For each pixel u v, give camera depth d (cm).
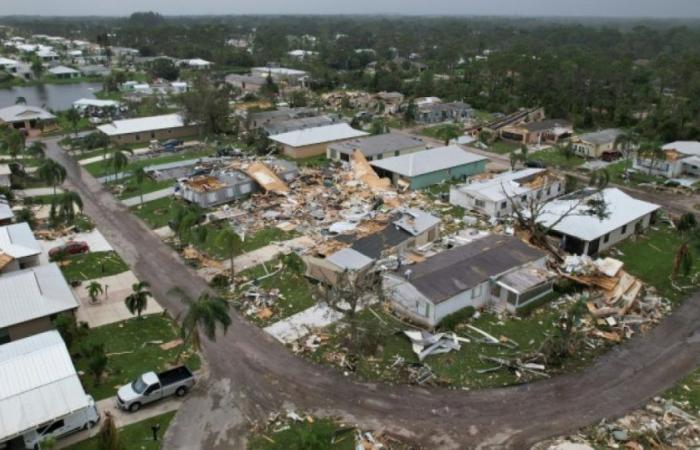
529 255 4994
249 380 3716
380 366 3862
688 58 14962
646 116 12500
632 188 8112
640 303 4691
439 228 6091
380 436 3216
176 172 8112
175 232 5969
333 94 15575
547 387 3672
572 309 4231
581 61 13712
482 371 3812
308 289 4897
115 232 6175
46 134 10831
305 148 9369
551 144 10831
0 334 3900
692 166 8531
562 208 6322
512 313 4538
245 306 4638
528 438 3216
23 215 6244
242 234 6062
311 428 3070
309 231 6144
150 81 17238
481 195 6756
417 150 9538
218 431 3253
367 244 5394
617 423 3331
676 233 6347
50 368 3256
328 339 4181
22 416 2952
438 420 3356
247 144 9950
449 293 4325
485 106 14488
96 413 3231
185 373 3603
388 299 4584
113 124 10356
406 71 19838
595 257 5712
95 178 8112
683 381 3728
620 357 4003
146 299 4525
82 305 4638
